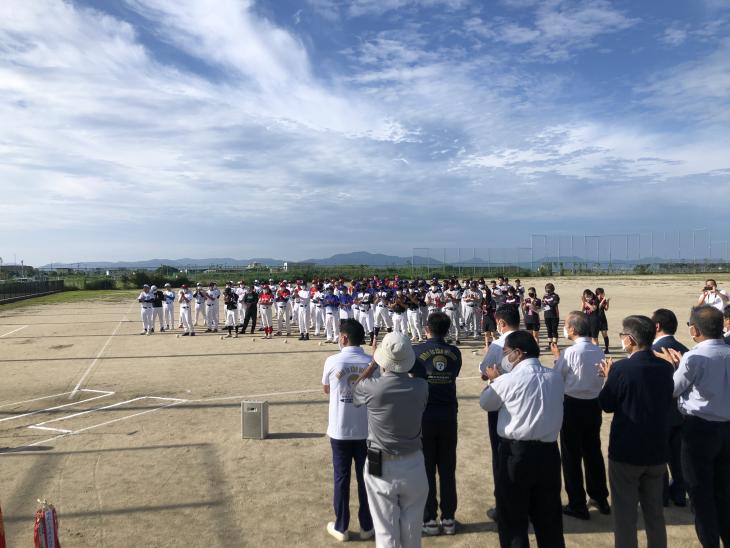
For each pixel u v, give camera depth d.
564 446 5.55
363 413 5.02
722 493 4.57
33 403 10.20
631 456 4.12
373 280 20.22
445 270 66.94
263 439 7.94
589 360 5.39
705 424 4.51
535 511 4.27
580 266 71.81
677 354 4.91
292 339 19.11
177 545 4.97
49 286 51.69
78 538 5.09
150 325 20.91
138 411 9.54
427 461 5.26
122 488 6.23
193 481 6.42
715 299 14.70
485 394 4.36
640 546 4.95
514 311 5.32
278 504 5.82
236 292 21.97
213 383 11.74
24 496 6.02
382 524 3.97
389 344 3.95
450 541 5.09
